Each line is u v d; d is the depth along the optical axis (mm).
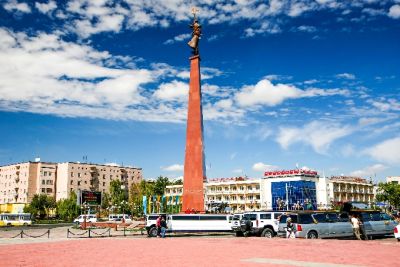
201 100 45375
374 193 117688
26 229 57156
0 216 76438
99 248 22406
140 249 21484
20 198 123250
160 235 35406
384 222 29547
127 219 74250
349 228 28109
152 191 110438
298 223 26453
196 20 47688
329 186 99188
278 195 94562
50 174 125500
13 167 127562
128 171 141875
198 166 43000
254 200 98812
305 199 90312
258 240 26734
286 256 16922
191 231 38031
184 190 43156
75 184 125438
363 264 14156
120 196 106562
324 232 27031
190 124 44375
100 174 132750
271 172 98125
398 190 85688
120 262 15781
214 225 38562
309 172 95688
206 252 19234
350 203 37438
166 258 16922
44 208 104438
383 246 20594
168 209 78188
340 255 16922
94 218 73750
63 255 18734
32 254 19344
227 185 105125
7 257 18109
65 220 98312
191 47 46750
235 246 22375
